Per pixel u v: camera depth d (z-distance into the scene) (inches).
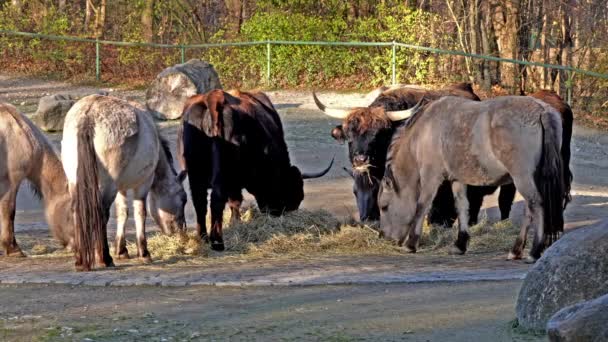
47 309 370.0
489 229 563.5
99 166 446.6
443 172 498.9
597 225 329.4
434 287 403.9
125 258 488.4
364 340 319.9
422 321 342.6
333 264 470.9
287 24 1357.0
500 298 376.2
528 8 1286.9
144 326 342.6
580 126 1131.9
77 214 442.9
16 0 1472.7
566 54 1241.4
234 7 1470.2
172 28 1549.0
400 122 530.9
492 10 1282.0
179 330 336.5
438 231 558.6
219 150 511.2
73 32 1470.2
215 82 1104.8
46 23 1432.1
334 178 811.4
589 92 1198.9
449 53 1190.3
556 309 318.3
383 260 484.7
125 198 486.9
